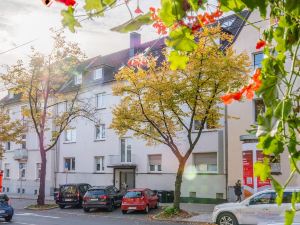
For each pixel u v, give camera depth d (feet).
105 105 119.96
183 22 6.17
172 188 101.14
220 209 54.90
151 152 106.52
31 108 96.58
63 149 132.16
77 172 126.52
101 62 133.90
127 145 113.39
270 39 6.69
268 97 6.00
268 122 5.65
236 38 88.22
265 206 51.21
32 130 145.28
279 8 6.13
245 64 64.34
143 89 71.26
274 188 5.80
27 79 95.76
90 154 122.72
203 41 62.39
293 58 6.13
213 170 94.43
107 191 86.07
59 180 132.36
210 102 67.51
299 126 5.90
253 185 77.20
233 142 88.07
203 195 94.53
